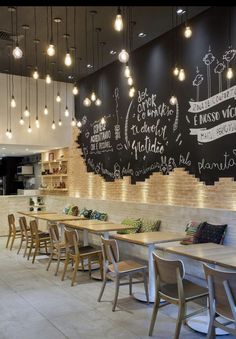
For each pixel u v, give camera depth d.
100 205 8.85
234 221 5.34
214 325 3.09
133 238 4.89
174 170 6.75
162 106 7.07
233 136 5.53
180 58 6.62
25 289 5.32
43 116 10.01
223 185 5.69
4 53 8.12
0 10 6.08
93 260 6.38
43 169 12.33
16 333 3.76
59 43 7.56
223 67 5.73
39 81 9.99
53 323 4.02
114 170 8.64
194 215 6.11
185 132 6.49
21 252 8.09
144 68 7.62
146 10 6.07
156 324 3.97
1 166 15.48
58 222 7.15
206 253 3.81
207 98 6.02
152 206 7.14
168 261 3.47
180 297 3.39
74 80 10.41
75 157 10.40
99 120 9.28
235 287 2.82
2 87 9.38
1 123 9.33
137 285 5.44
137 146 7.83
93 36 7.22
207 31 6.04
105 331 3.79
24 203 10.87
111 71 8.81
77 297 4.93
